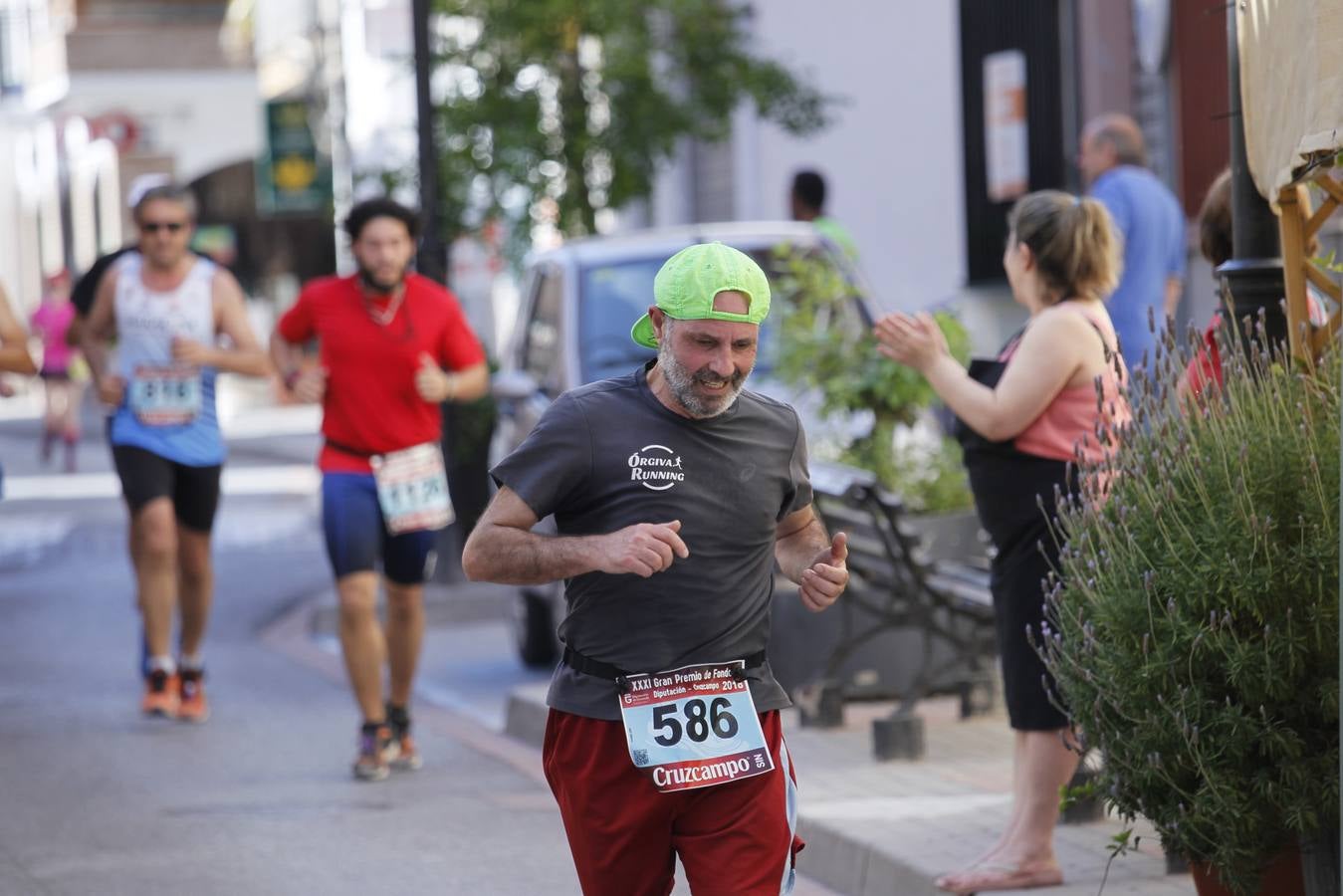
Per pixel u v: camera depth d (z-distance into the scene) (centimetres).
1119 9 4194
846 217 5341
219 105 11662
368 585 2431
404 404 2427
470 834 2159
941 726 2436
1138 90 4184
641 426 1270
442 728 2789
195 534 2830
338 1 5606
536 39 4456
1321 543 1333
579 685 1280
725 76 4744
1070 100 4419
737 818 1277
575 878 1980
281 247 11625
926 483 2611
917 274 5062
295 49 10456
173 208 2752
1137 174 2811
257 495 6303
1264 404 1407
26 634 3638
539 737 2648
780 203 5659
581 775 1282
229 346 3006
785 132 5172
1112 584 1413
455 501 3959
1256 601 1343
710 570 1271
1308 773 1346
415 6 3991
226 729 2762
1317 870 1381
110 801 2323
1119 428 1487
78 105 11806
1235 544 1352
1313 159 1388
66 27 11894
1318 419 1386
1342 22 1330
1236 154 1589
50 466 7644
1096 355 1695
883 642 2516
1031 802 1717
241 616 3869
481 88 4553
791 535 1362
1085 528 1477
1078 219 1717
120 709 2906
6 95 13000
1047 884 1709
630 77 4531
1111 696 1399
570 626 1288
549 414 1279
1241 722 1346
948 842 1855
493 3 4484
